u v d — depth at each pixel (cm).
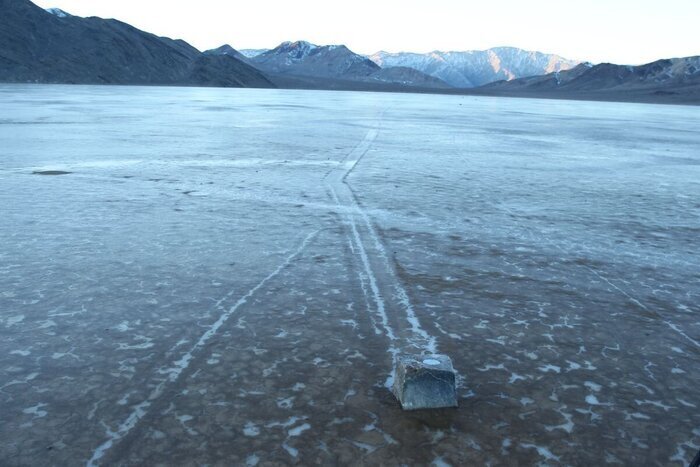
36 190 899
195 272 534
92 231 666
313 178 1088
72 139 1664
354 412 318
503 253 634
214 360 371
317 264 568
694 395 352
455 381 332
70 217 729
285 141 1769
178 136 1850
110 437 292
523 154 1675
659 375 375
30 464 270
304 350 388
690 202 1001
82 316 432
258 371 359
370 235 686
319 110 4097
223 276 526
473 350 397
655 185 1187
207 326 421
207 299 471
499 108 6456
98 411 313
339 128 2408
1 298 461
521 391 347
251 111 3628
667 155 1828
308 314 447
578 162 1538
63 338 397
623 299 509
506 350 400
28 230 662
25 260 554
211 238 650
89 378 346
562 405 334
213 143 1655
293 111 3794
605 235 736
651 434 310
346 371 362
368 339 407
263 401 326
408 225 743
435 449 288
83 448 282
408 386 322
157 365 363
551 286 534
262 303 466
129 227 688
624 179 1255
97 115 2817
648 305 497
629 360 394
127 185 963
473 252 632
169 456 278
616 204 952
